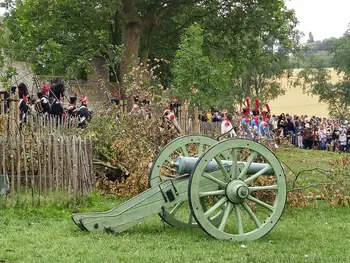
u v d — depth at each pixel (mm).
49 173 11328
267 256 7941
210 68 34062
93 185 12711
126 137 14055
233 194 8836
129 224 9133
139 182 13094
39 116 16797
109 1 34938
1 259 7652
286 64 68062
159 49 43750
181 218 10469
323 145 35156
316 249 8500
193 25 39094
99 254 7895
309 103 88438
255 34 40219
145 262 7570
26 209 10844
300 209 12148
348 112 66062
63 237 8883
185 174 9211
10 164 11484
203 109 33312
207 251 8156
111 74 37094
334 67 68250
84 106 18234
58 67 33344
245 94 63031
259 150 8961
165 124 14320
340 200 12617
